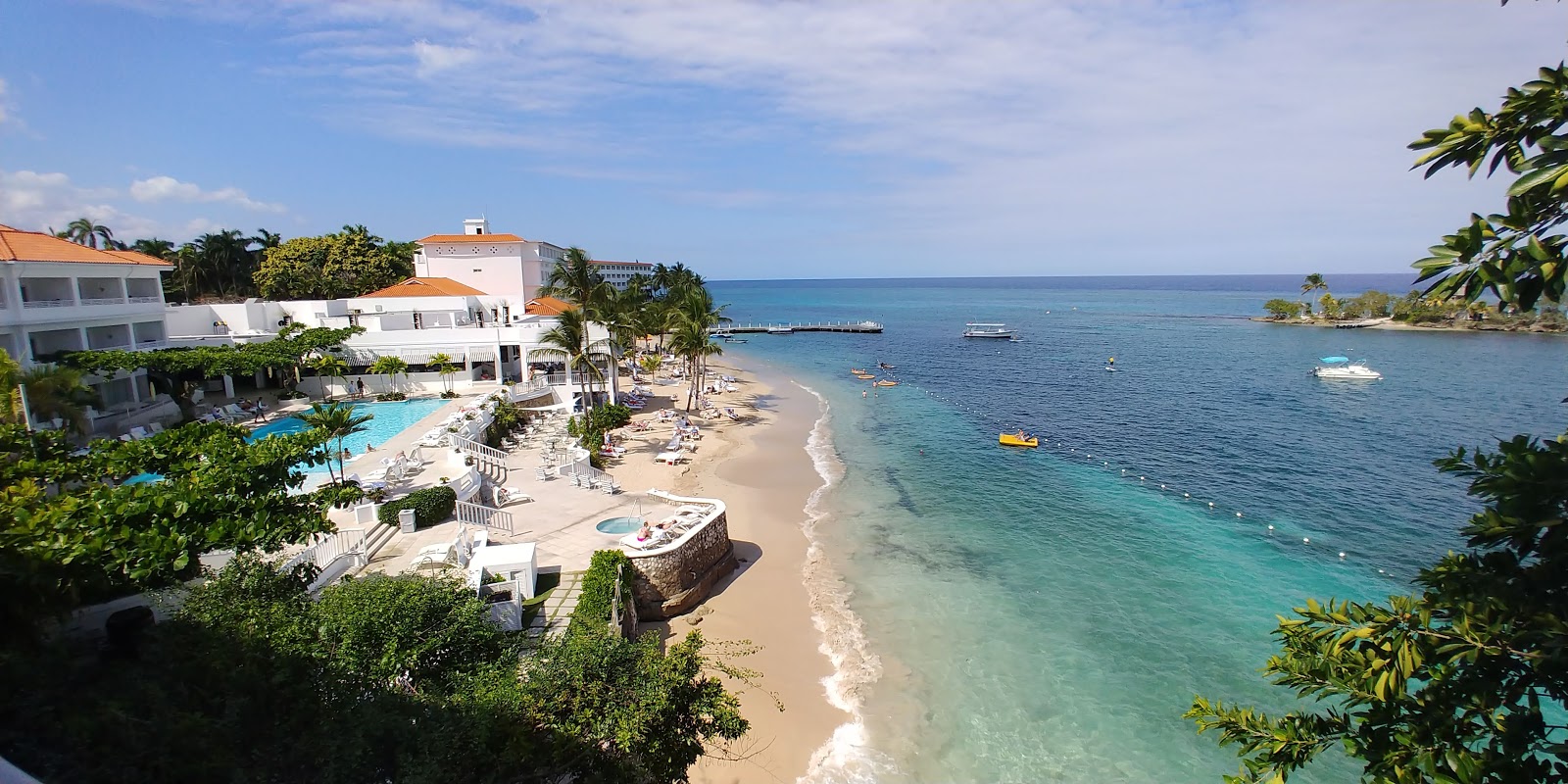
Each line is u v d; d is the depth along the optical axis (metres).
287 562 19.55
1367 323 133.50
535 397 53.22
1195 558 30.05
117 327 45.94
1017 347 112.44
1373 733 5.72
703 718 13.42
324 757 10.79
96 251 45.19
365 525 24.97
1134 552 30.67
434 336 54.78
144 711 10.94
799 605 25.81
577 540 26.33
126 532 13.60
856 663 22.22
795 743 18.78
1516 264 4.29
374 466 33.34
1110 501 37.34
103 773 9.68
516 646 15.69
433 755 10.64
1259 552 30.61
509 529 27.06
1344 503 36.94
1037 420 57.19
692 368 59.66
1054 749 18.69
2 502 14.16
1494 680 5.19
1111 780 17.70
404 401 51.59
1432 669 5.59
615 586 21.38
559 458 37.44
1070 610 25.59
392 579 15.80
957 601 26.19
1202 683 21.36
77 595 12.55
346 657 13.15
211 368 42.66
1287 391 69.56
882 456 46.25
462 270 85.44
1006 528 33.31
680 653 13.38
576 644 12.94
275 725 11.62
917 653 22.83
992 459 45.59
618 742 11.54
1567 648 4.67
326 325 59.56
